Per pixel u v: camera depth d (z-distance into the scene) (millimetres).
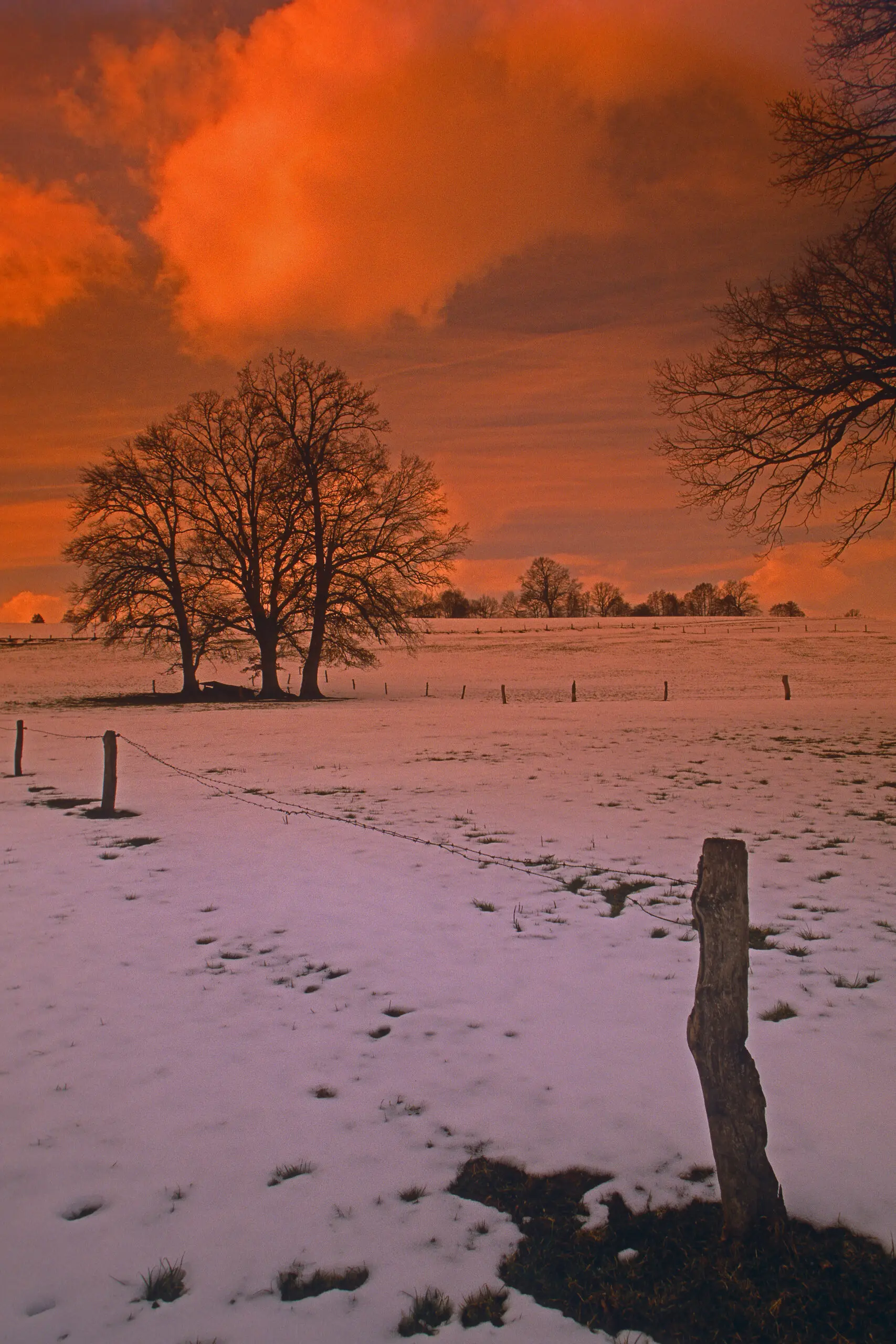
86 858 10234
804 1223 3453
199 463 42156
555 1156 3977
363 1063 4938
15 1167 3965
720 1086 3385
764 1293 3090
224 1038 5309
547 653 72688
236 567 43500
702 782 14297
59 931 7473
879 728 20953
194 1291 3145
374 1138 4152
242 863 9852
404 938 7129
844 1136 4039
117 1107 4484
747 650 69250
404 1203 3648
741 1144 3365
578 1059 4926
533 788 14250
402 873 9219
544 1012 5602
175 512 43281
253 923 7625
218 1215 3584
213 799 14141
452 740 21547
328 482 41812
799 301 16000
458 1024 5449
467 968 6445
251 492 42344
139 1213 3607
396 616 42125
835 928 7062
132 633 46719
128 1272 3246
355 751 19891
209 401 41406
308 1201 3670
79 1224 3543
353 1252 3352
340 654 45750
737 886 3416
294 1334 2928
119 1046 5223
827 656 63188
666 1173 3834
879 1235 3359
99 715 32812
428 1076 4770
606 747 19266
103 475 41125
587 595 162750
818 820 11156
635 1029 5316
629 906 7906
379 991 6027
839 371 16094
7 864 9961
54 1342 2891
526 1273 3238
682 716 25453
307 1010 5738
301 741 22141
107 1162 3984
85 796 14734
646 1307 3039
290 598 42969
